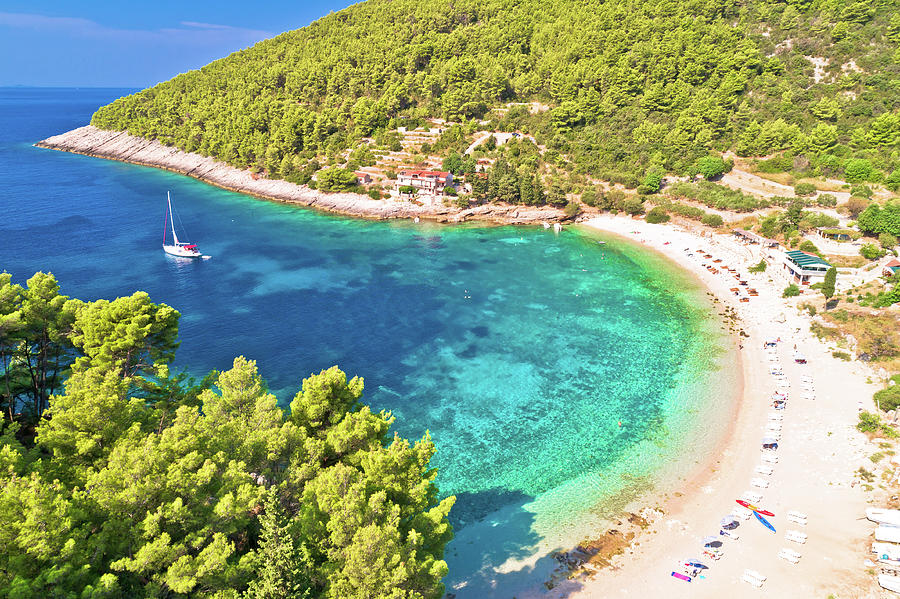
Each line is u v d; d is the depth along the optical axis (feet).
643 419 228.84
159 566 98.12
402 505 123.85
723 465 196.65
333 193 604.49
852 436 205.77
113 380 132.46
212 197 642.22
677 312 335.88
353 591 102.01
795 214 414.82
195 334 301.22
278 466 136.77
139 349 162.91
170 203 597.11
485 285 385.91
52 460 120.06
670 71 633.61
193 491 106.73
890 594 140.26
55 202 580.30
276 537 103.30
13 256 409.69
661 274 401.08
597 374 266.16
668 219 504.84
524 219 545.44
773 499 177.68
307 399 146.20
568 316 333.62
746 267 396.16
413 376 264.52
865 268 342.23
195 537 102.22
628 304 350.64
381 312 338.34
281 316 329.11
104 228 497.05
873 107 506.07
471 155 600.39
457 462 203.31
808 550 156.35
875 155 463.83
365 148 636.07
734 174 523.29
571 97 636.07
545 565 154.92
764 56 619.67
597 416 231.91
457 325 321.32
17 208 547.90
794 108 540.93
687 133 558.97
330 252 458.09
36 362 177.68
